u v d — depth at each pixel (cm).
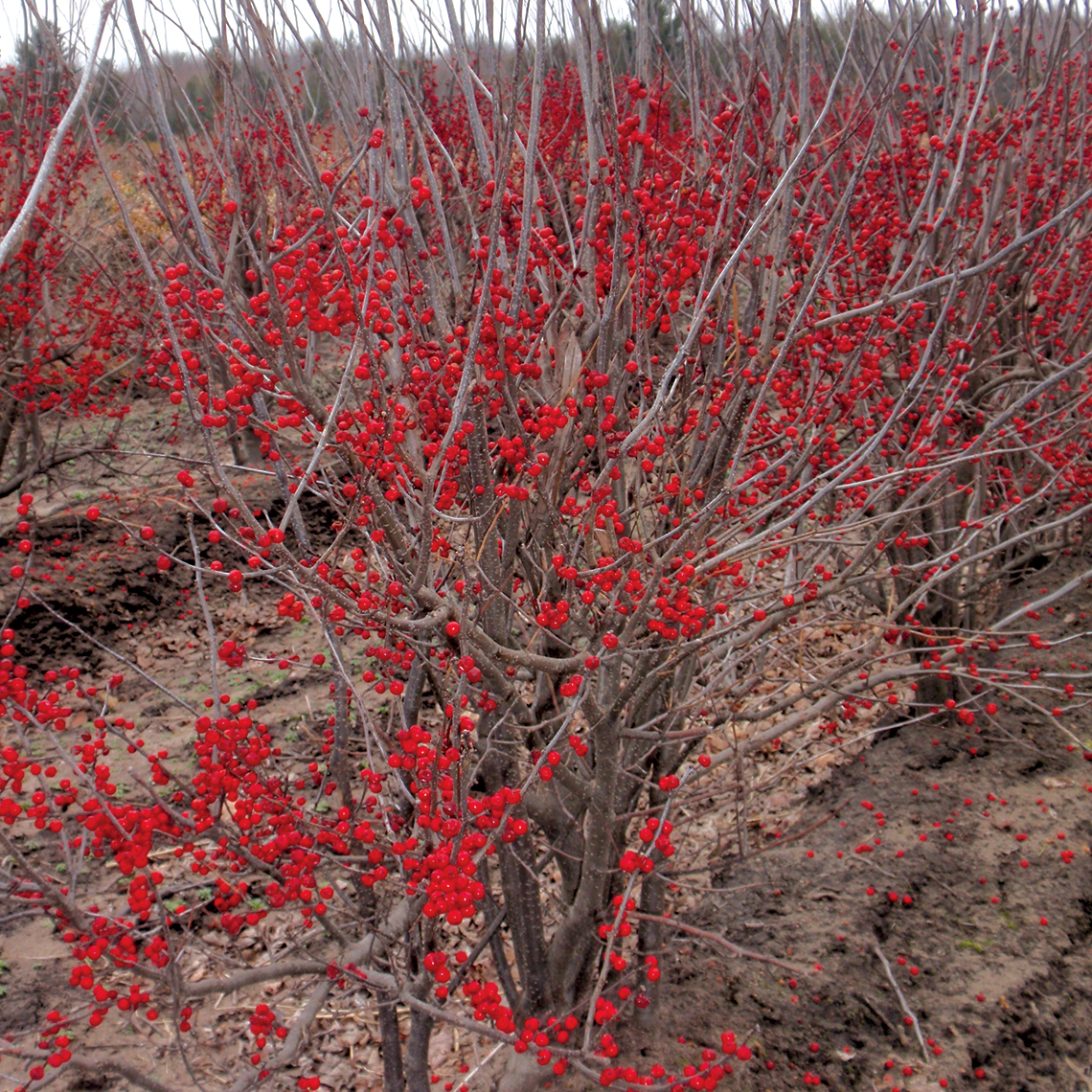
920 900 454
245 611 783
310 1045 402
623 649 233
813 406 302
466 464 251
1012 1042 386
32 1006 413
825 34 434
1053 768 524
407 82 274
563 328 252
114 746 599
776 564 411
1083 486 522
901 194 404
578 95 586
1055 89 491
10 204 591
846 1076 376
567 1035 343
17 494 859
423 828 240
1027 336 484
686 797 331
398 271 246
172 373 198
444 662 281
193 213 206
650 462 225
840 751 573
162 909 210
